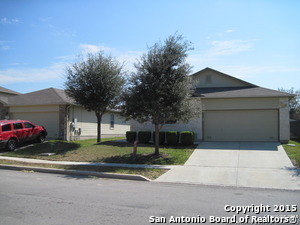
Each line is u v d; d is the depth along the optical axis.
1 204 6.64
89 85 18.44
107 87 18.59
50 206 6.47
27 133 18.73
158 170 11.78
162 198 7.41
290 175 10.39
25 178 10.56
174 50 13.93
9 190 8.27
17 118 23.38
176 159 13.88
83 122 24.09
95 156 15.22
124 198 7.36
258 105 18.67
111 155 15.23
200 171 11.45
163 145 18.05
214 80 22.19
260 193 8.12
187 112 13.96
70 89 18.73
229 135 19.34
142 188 8.81
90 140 22.62
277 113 18.64
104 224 5.27
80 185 9.27
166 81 13.74
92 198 7.32
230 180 9.94
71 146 18.11
